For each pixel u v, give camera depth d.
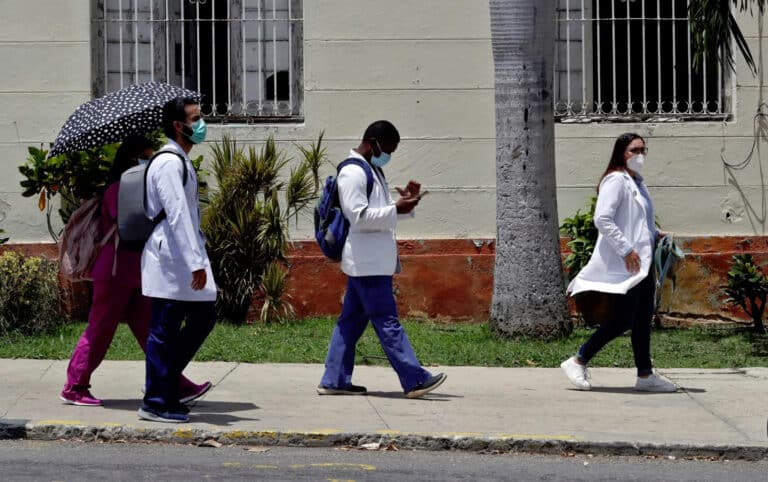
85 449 18.20
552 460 18.09
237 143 31.70
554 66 29.72
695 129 31.67
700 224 31.78
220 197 29.92
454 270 31.14
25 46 31.50
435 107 31.62
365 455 18.14
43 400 20.92
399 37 31.59
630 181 22.39
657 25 31.95
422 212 31.69
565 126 31.69
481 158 31.69
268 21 32.09
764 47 31.61
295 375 24.02
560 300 27.88
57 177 28.16
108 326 20.38
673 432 19.19
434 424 19.48
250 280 29.81
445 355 26.16
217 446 18.52
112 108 20.94
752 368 25.42
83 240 20.22
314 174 30.06
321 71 31.61
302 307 31.16
